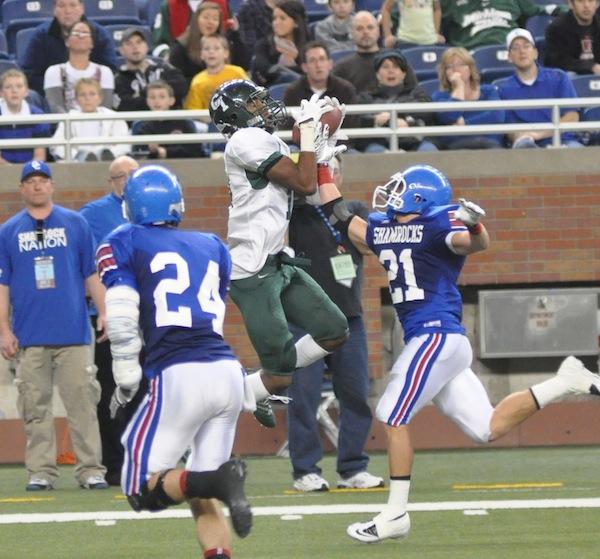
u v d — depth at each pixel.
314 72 41.84
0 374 40.38
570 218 41.28
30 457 33.66
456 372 24.67
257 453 40.78
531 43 44.38
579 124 41.38
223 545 19.64
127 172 34.66
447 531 25.88
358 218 25.50
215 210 40.72
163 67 44.78
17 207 40.59
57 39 47.75
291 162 24.33
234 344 40.72
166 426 19.08
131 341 19.30
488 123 44.03
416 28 50.78
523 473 34.97
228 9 49.75
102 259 19.50
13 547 24.94
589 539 24.64
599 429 41.59
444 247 24.58
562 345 41.44
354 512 28.42
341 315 25.28
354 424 31.95
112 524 27.52
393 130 40.84
